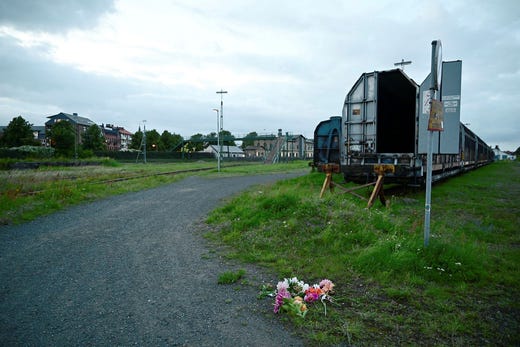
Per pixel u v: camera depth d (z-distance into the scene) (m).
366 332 3.21
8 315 3.63
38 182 16.50
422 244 5.02
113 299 4.03
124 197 13.32
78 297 4.09
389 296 3.98
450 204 10.05
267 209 7.94
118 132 147.50
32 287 4.41
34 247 6.32
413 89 11.53
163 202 11.96
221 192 14.52
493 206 9.73
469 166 25.44
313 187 14.53
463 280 4.38
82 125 114.00
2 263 5.41
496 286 4.24
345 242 5.85
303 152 101.06
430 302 3.81
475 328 3.27
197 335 3.19
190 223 8.38
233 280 4.52
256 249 5.91
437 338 3.10
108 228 7.93
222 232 7.18
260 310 3.70
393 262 4.68
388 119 12.14
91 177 20.00
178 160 74.19
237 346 3.01
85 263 5.39
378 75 11.32
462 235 6.26
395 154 10.96
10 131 57.16
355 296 4.00
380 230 6.36
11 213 9.18
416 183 11.27
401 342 3.04
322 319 3.46
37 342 3.09
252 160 85.19
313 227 6.50
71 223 8.52
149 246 6.36
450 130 10.66
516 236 6.46
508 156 138.88
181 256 5.72
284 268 4.93
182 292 4.21
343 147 12.19
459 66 10.46
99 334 3.23
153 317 3.56
